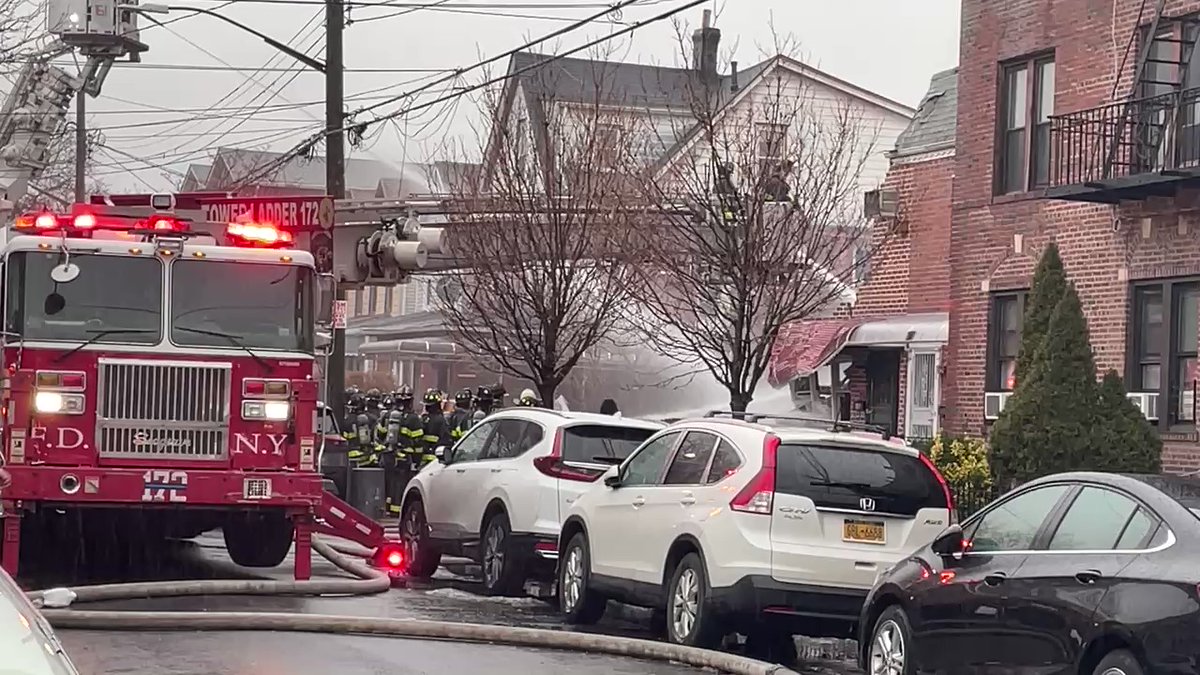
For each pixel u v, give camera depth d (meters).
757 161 21.89
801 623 12.01
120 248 14.83
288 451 15.13
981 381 22.42
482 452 17.08
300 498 15.00
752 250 20.66
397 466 25.56
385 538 16.95
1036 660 9.17
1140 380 20.06
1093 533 9.18
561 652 12.35
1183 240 19.36
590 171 23.50
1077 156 20.70
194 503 14.72
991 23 22.52
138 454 14.72
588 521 14.35
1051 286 18.80
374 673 11.09
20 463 14.38
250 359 15.02
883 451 12.34
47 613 12.34
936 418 25.53
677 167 22.59
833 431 12.75
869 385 27.91
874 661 10.96
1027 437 18.23
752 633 12.99
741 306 20.67
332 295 15.49
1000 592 9.58
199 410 14.88
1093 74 20.72
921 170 28.16
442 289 29.94
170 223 14.88
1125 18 20.25
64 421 14.55
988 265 22.41
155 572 16.86
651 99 27.70
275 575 17.05
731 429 12.69
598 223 22.94
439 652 12.12
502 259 23.44
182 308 14.95
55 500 14.37
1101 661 8.68
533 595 16.66
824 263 22.30
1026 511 9.89
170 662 11.23
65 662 4.78
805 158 27.00
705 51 25.92
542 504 15.68
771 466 12.08
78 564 17.17
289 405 15.12
